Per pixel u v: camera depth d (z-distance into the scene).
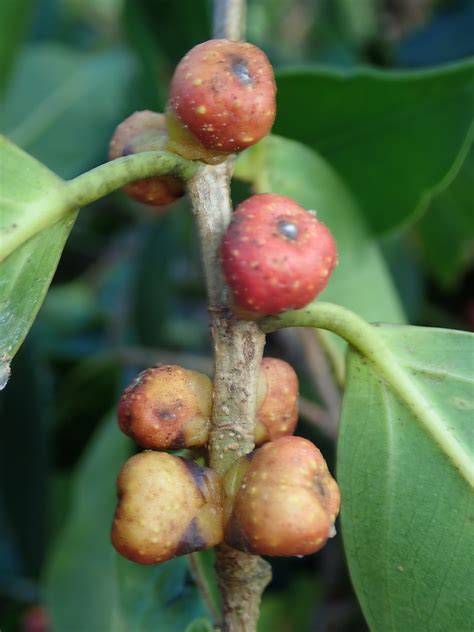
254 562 0.08
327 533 0.08
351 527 0.09
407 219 0.13
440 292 0.22
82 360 0.21
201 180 0.09
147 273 0.21
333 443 0.15
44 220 0.08
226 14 0.11
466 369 0.09
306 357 0.15
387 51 0.24
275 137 0.12
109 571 0.15
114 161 0.08
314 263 0.08
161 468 0.08
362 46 0.24
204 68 0.08
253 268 0.08
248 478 0.08
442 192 0.19
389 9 0.25
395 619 0.09
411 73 0.12
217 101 0.08
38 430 0.18
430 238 0.20
